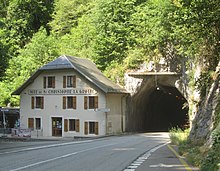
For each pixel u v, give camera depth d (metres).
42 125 47.28
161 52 45.00
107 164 12.95
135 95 47.75
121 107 46.69
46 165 12.72
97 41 50.34
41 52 56.59
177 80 44.47
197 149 13.86
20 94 49.25
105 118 43.28
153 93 55.06
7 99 54.03
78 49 57.44
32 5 67.19
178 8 14.07
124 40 48.75
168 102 62.53
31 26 66.88
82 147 22.50
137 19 47.53
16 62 55.69
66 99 45.88
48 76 47.22
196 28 14.87
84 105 44.59
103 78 46.84
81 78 44.94
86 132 44.25
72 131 45.16
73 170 11.31
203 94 19.05
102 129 43.34
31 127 48.06
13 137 41.22
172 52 44.22
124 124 47.16
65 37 61.50
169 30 41.50
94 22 52.59
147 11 46.50
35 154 17.36
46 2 70.06
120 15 49.62
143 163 13.18
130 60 47.00
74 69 44.66
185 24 14.56
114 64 48.62
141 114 53.59
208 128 15.17
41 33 59.47
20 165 12.77
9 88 54.00
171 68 44.72
